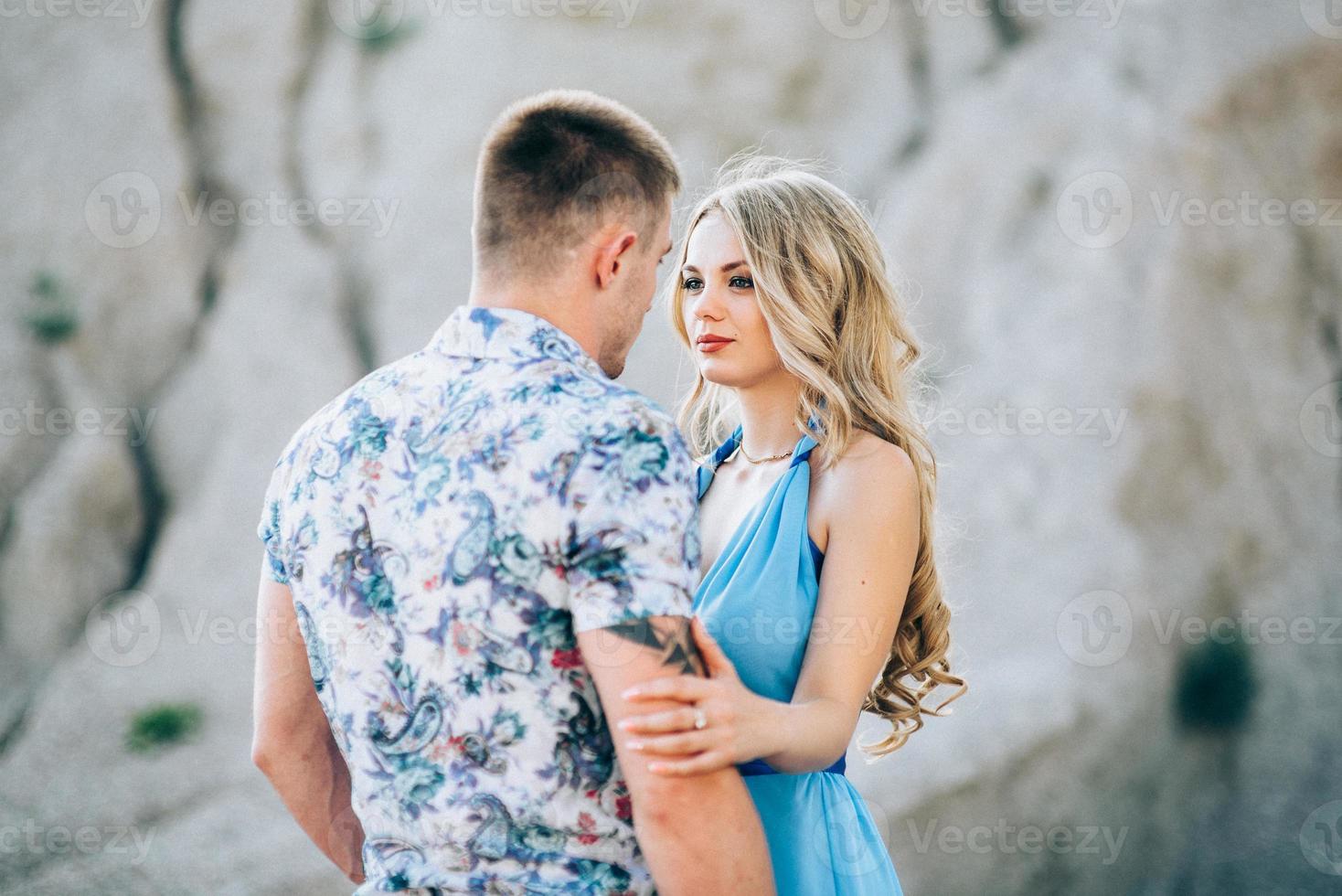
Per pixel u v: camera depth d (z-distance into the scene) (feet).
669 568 5.18
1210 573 29.68
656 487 5.23
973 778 26.07
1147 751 27.61
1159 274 31.53
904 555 7.16
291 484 5.82
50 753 28.71
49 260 33.83
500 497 5.24
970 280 32.55
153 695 29.63
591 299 5.86
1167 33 34.53
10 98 35.58
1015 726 26.89
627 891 5.35
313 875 26.27
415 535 5.40
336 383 32.76
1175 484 30.09
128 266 33.86
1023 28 35.94
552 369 5.48
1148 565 29.12
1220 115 33.12
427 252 33.63
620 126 5.91
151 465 32.73
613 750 5.35
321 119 35.06
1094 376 30.73
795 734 5.80
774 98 34.68
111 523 31.96
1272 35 34.06
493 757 5.26
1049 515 29.68
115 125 34.96
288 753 6.26
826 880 7.16
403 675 5.40
